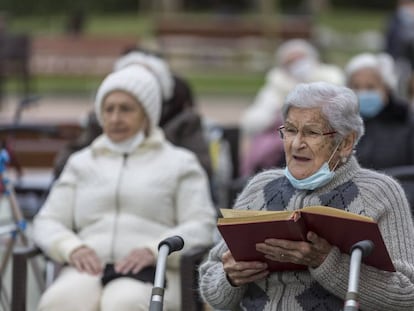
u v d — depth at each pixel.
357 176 9.86
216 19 58.47
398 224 9.70
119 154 12.73
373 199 9.69
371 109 16.22
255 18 60.53
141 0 76.62
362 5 83.81
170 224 12.55
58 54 40.94
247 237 9.26
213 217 12.59
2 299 13.09
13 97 39.78
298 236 9.09
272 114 22.81
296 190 9.93
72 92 40.81
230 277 9.90
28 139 17.95
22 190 15.66
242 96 40.53
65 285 12.02
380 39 57.69
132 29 63.28
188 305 11.78
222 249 10.38
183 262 11.79
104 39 41.03
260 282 9.95
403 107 16.25
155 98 12.78
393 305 9.45
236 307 10.29
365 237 8.96
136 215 12.47
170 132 14.52
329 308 9.61
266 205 10.04
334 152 9.73
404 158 16.06
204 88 42.41
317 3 68.75
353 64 16.69
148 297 11.81
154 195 12.45
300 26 49.16
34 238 12.71
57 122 19.06
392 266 9.19
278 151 18.78
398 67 30.27
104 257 12.33
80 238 12.59
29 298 13.68
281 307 9.76
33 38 41.16
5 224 14.66
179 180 12.57
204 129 16.38
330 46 56.66
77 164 12.84
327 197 9.74
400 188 9.86
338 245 9.22
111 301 11.71
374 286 9.39
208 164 14.50
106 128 12.72
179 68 48.56
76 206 12.68
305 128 9.70
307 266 9.58
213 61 49.00
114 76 12.77
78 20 52.91
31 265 13.25
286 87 23.14
